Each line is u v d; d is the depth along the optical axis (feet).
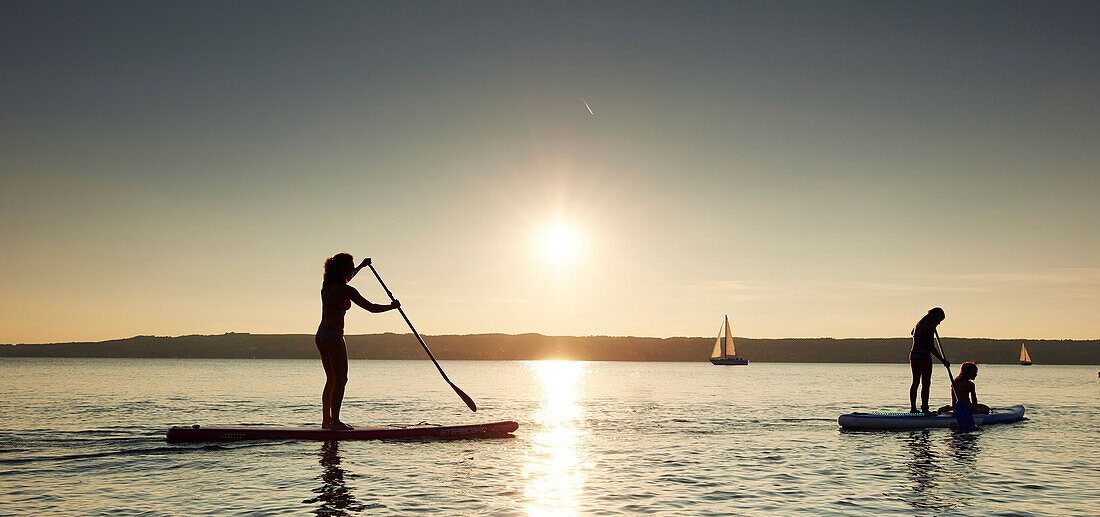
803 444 41.88
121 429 47.57
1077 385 145.89
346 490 26.99
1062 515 23.68
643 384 149.48
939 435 46.62
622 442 42.34
